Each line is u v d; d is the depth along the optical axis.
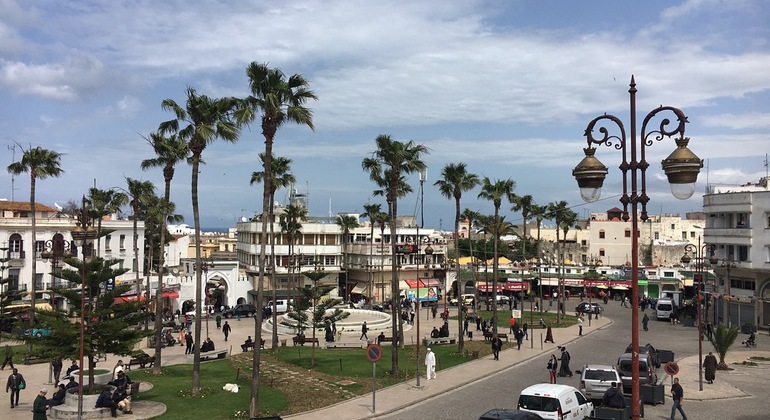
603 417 24.62
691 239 121.25
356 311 66.06
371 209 87.38
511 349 46.97
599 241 118.56
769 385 34.72
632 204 14.84
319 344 48.09
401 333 47.25
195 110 30.62
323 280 88.31
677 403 26.11
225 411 26.92
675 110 13.88
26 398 29.83
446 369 38.28
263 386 32.25
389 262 90.94
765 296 58.62
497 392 32.00
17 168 48.69
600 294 100.75
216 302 82.75
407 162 39.41
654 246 111.81
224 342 50.53
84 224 26.77
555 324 64.38
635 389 14.70
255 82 27.78
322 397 30.00
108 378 31.36
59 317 25.94
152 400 28.70
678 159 13.45
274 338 44.47
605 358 42.94
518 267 104.06
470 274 101.69
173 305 75.56
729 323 61.53
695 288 77.19
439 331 51.53
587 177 14.65
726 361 42.94
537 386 24.28
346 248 94.56
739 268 60.59
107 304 26.94
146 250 88.69
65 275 25.77
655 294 94.94
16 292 48.12
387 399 29.92
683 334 57.84
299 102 28.92
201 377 34.56
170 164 40.19
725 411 28.47
